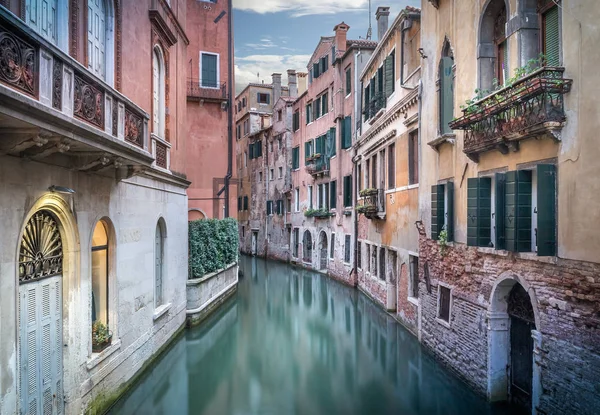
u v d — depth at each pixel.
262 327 16.00
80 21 7.79
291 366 11.97
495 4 8.99
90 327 7.90
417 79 14.20
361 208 19.95
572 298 6.64
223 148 22.95
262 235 41.91
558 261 6.93
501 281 8.52
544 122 6.83
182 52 15.21
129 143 7.77
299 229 34.12
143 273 10.85
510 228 7.79
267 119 44.25
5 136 5.28
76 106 6.20
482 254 9.29
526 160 7.75
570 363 6.67
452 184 10.70
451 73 10.77
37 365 6.51
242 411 9.14
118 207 9.31
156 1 12.02
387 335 14.70
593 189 6.25
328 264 28.58
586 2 6.37
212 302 17.89
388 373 11.32
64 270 7.28
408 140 14.88
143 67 11.06
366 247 21.77
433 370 11.28
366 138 20.73
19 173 5.93
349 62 24.86
